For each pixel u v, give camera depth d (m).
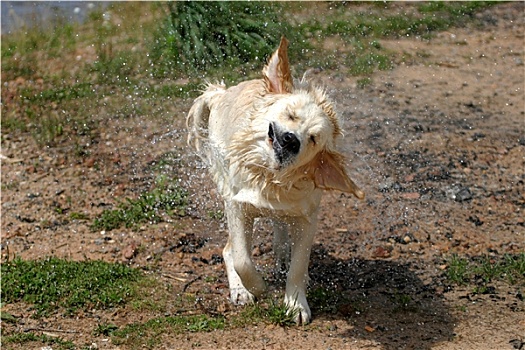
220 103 7.61
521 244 8.53
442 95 12.71
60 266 7.80
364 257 8.24
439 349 6.54
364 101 12.34
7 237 8.62
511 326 6.89
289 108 6.22
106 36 14.75
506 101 12.59
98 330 6.81
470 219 9.07
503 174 10.21
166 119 11.79
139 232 8.72
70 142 11.19
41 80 13.34
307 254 6.90
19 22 15.47
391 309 7.20
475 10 16.67
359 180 9.90
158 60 13.68
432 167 10.30
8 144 11.15
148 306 7.22
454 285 7.67
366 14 15.96
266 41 13.88
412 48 14.68
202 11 13.86
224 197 7.12
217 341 6.62
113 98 12.52
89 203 9.45
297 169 6.33
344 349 6.51
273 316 6.87
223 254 7.61
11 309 7.16
